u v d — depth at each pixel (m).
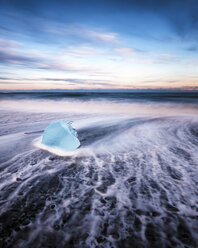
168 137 5.25
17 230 1.71
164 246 1.57
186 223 1.82
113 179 2.74
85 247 1.55
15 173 2.89
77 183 2.61
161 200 2.21
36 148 4.11
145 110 14.28
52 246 1.55
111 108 15.89
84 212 1.99
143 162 3.41
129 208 2.06
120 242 1.60
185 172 2.98
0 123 7.51
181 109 14.88
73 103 21.09
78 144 4.23
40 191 2.38
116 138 5.12
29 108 15.09
